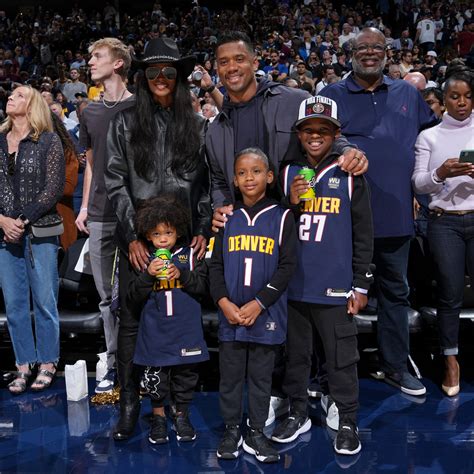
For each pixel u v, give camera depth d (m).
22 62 15.70
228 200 2.97
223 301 2.71
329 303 2.76
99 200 3.35
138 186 2.85
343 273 2.77
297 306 2.84
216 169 2.98
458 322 3.35
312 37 14.80
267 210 2.77
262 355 2.74
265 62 12.66
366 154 3.20
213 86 3.29
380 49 3.13
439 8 15.86
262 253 2.71
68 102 10.20
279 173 2.92
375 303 3.64
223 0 19.75
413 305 3.79
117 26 18.38
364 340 4.04
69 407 3.29
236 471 2.63
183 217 2.79
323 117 2.70
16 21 18.33
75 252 3.86
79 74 11.58
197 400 3.36
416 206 4.25
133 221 2.81
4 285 3.46
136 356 2.87
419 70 10.24
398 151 3.20
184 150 2.83
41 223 3.41
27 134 3.46
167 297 2.81
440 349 3.66
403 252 3.32
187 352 2.82
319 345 3.11
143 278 2.75
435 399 3.32
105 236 3.37
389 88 3.25
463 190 3.22
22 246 3.47
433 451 2.76
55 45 16.06
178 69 2.83
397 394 3.38
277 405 3.13
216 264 2.79
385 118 3.21
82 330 3.66
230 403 2.77
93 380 3.68
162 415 2.94
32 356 3.55
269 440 2.84
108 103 3.32
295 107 2.90
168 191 2.84
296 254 2.77
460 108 3.14
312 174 2.65
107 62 3.29
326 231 2.76
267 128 2.89
